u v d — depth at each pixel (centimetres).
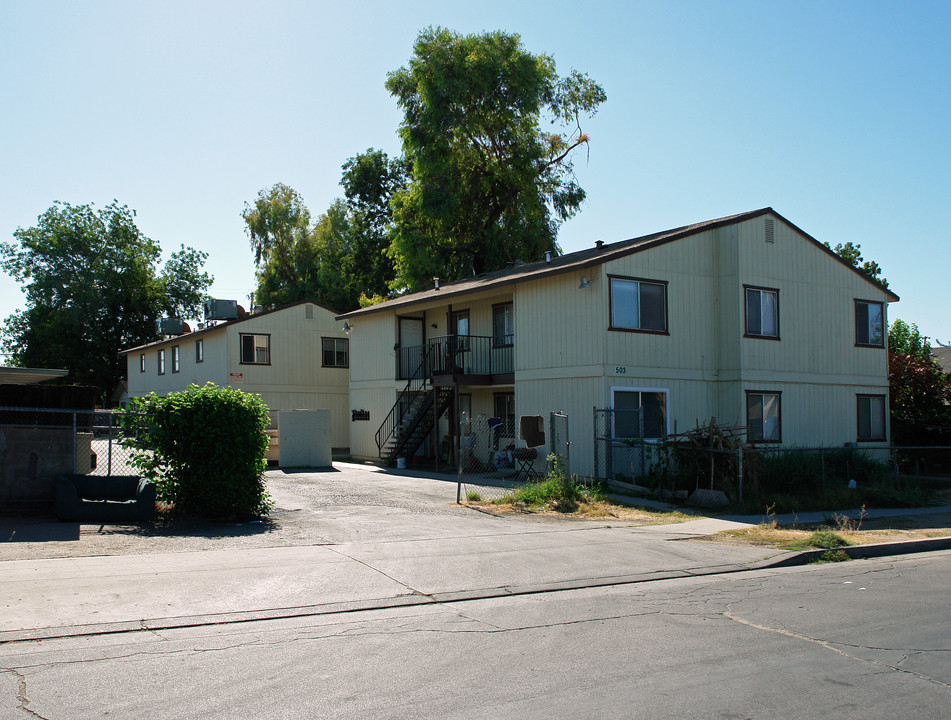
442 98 3762
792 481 1767
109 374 5375
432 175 3906
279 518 1346
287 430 2511
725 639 690
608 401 1953
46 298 5303
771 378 2245
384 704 516
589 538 1237
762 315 2247
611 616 780
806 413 2338
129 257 5509
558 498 1594
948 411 2775
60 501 1189
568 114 4188
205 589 834
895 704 527
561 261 2430
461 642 675
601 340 1967
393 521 1352
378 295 4912
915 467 2538
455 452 2469
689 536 1278
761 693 545
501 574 968
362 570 955
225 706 510
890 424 2748
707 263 2227
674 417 2097
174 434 1263
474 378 2389
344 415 3606
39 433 1241
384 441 2828
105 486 1243
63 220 5416
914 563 1132
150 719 486
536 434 2038
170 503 1321
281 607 786
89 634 676
